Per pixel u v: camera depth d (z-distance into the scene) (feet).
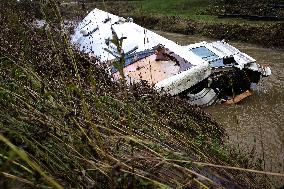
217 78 33.76
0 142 7.13
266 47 56.39
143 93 17.29
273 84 41.06
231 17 71.36
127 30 38.32
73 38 41.70
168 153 9.27
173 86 29.91
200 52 38.09
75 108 9.62
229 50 38.83
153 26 75.10
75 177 7.30
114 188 6.98
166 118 15.08
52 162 7.43
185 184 7.95
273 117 32.94
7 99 8.99
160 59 31.94
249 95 36.01
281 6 70.59
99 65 19.58
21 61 12.12
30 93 9.93
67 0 74.59
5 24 16.55
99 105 10.31
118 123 10.23
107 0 95.76
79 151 8.16
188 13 79.00
